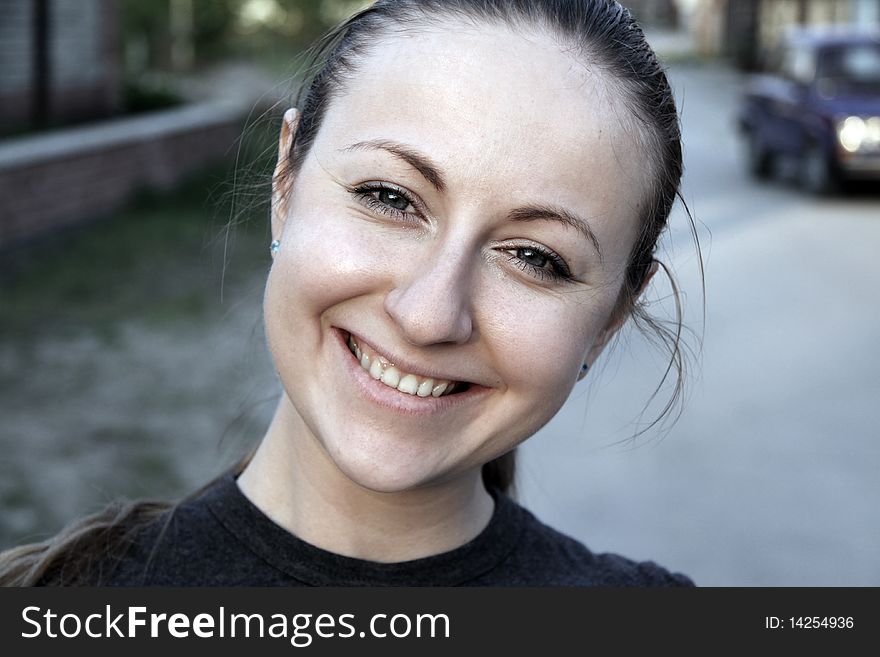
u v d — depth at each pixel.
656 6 48.72
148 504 1.53
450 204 1.23
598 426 5.79
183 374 6.25
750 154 15.72
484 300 1.25
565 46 1.26
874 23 28.66
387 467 1.27
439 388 1.28
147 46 21.41
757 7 34.53
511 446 1.33
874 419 6.14
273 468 1.46
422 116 1.23
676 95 1.54
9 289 8.12
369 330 1.26
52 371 6.27
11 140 11.12
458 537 1.47
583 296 1.29
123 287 8.27
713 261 10.21
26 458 5.00
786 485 5.19
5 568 1.48
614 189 1.28
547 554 1.56
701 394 6.39
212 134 14.52
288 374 1.32
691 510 4.88
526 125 1.22
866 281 9.59
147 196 11.81
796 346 7.53
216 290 8.12
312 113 1.36
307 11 16.42
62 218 10.31
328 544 1.43
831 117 13.51
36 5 13.24
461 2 1.27
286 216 1.44
